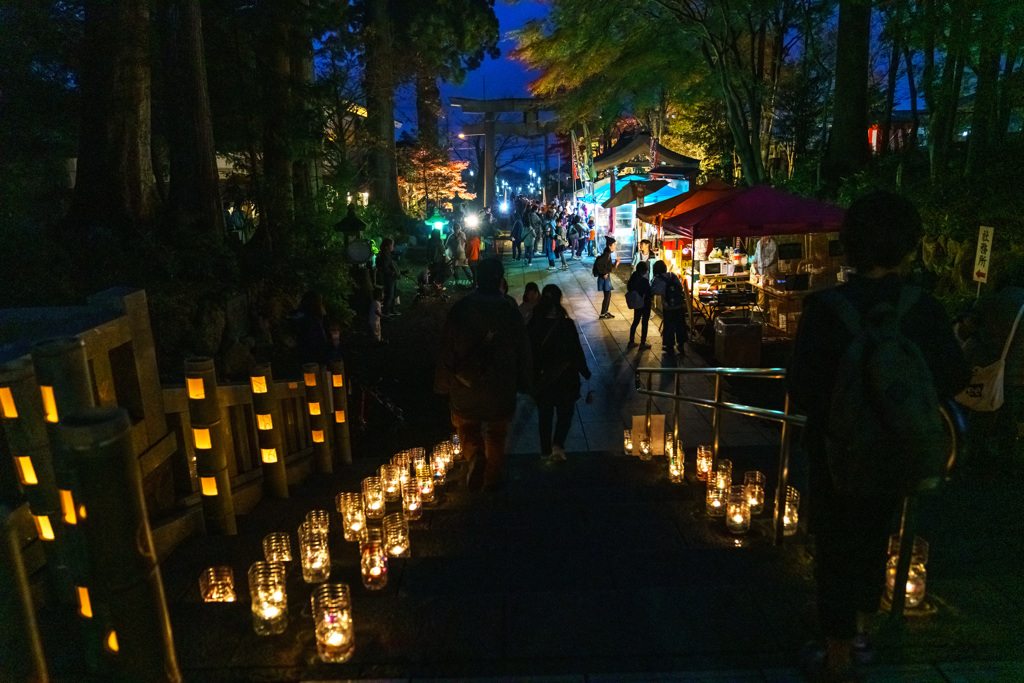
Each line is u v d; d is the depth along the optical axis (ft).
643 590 10.73
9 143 40.16
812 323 7.74
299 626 10.18
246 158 59.26
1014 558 12.30
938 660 8.71
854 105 59.98
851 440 7.23
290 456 22.15
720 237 40.32
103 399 12.25
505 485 22.44
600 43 59.52
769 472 22.98
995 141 39.32
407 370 44.21
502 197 212.84
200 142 44.37
